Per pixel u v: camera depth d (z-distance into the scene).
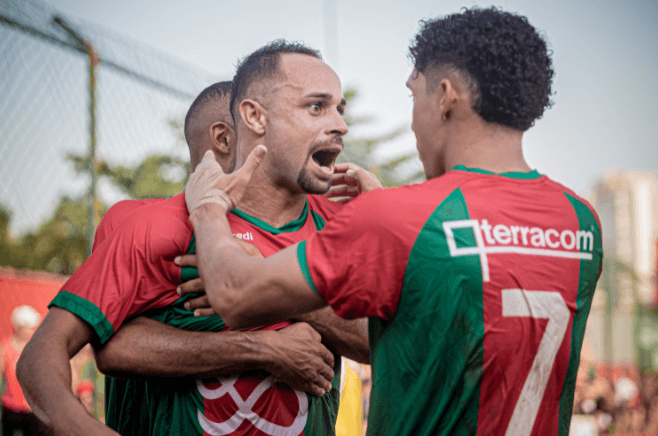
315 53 6.89
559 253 4.71
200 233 5.50
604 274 47.44
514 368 4.47
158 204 6.37
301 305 4.76
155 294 6.02
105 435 4.96
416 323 4.55
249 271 4.77
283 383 6.29
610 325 46.97
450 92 5.05
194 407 6.17
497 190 4.73
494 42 4.84
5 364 16.14
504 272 4.46
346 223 4.63
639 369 43.75
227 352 5.86
